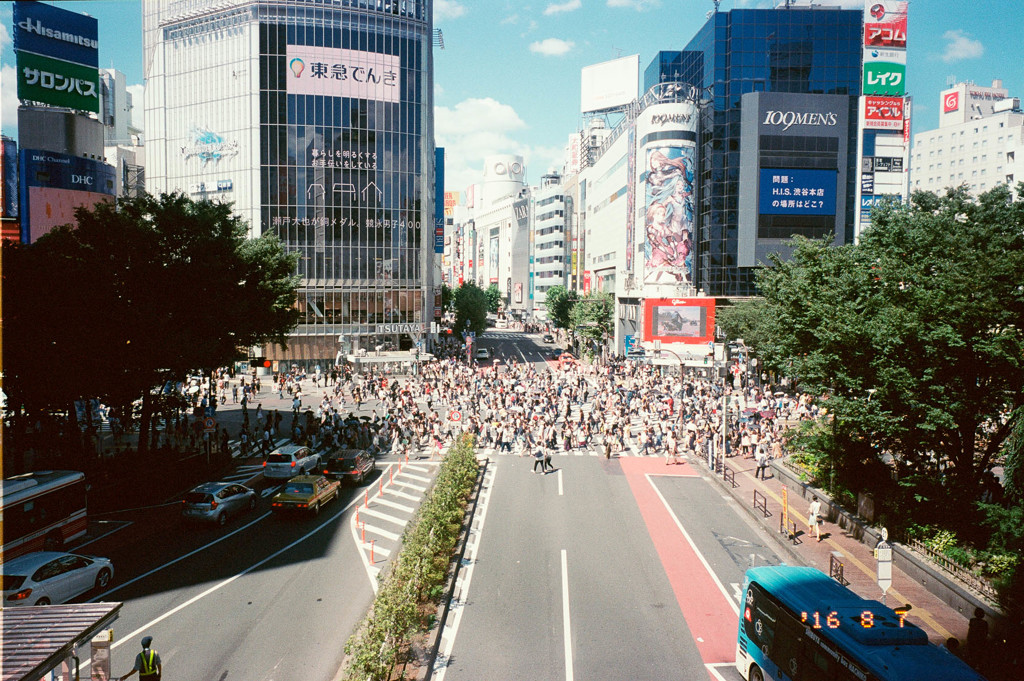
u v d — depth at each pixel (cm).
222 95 8219
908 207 2716
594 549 2452
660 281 8438
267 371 7988
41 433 3506
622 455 4131
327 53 8162
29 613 1267
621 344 9775
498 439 4309
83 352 2833
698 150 9019
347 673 1440
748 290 8538
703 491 3300
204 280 3191
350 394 6378
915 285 2394
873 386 2458
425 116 8725
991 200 2411
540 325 16912
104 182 7538
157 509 2911
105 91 12156
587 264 13575
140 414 3653
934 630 1805
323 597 1986
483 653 1684
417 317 8762
